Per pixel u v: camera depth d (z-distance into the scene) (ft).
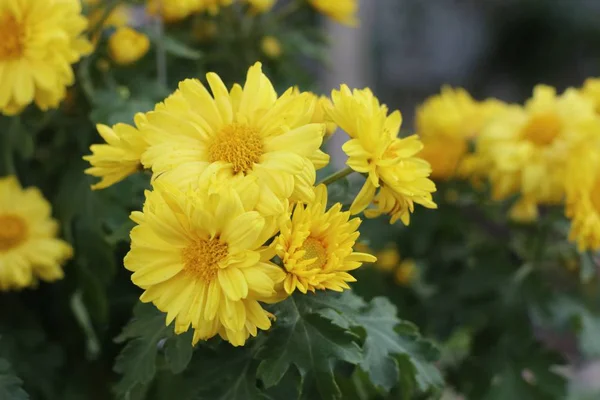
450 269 2.03
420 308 2.05
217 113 1.31
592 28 6.25
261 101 1.31
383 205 1.34
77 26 1.54
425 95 6.48
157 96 1.70
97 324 1.76
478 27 6.53
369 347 1.39
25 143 1.70
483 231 2.12
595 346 1.84
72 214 1.66
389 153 1.33
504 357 1.82
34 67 1.53
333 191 1.39
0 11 1.53
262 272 1.22
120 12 1.94
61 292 1.82
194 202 1.22
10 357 1.71
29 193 1.71
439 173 2.02
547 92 1.89
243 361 1.37
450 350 2.19
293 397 1.34
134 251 1.25
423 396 1.68
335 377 1.47
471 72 6.57
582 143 1.80
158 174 1.28
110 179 1.39
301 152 1.26
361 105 1.30
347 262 1.27
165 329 1.36
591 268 1.74
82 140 1.71
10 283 1.70
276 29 2.07
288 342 1.30
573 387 2.91
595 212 1.70
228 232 1.22
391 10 6.39
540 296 1.84
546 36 6.40
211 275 1.24
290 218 1.28
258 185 1.24
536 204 1.90
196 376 1.37
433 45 6.48
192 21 1.96
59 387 1.79
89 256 1.65
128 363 1.37
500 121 1.88
